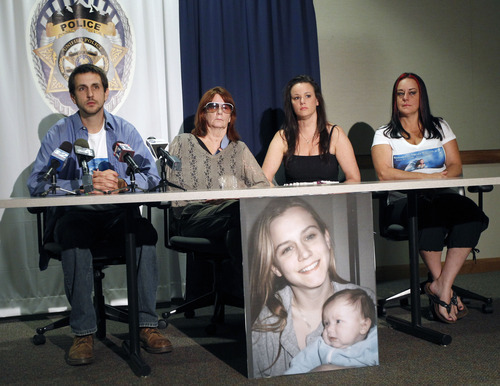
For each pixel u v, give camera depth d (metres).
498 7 4.12
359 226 2.07
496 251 4.13
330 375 2.03
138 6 3.50
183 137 3.01
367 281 2.08
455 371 2.02
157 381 2.04
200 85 3.53
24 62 3.33
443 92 4.05
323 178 3.35
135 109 3.50
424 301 3.28
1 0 3.29
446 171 3.30
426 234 2.82
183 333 2.76
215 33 3.49
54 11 3.36
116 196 1.91
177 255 3.55
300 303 2.03
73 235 2.30
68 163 2.95
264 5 3.59
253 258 2.00
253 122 3.60
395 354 2.25
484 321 2.76
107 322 3.04
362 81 3.93
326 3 3.87
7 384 2.07
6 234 3.32
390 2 3.95
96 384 2.03
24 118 3.33
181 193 1.94
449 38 4.05
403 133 3.37
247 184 3.04
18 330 2.98
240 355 2.35
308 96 3.29
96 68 2.96
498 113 4.15
